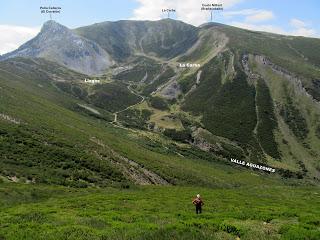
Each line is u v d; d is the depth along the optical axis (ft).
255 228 80.53
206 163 609.01
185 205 143.23
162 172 318.45
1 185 157.58
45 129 301.84
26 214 94.27
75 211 106.73
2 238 68.08
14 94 435.12
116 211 112.98
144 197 163.53
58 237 67.00
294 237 70.90
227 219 92.94
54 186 182.09
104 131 510.58
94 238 66.74
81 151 270.46
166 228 70.59
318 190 319.68
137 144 537.65
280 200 196.03
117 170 260.62
